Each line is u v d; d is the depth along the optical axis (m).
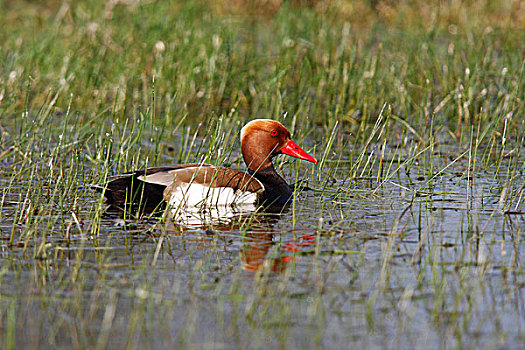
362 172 14.98
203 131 18.89
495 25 27.75
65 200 13.10
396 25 28.89
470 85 20.02
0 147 16.38
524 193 13.38
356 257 10.11
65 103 20.42
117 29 24.81
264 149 14.38
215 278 9.39
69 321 8.24
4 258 10.05
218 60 22.09
